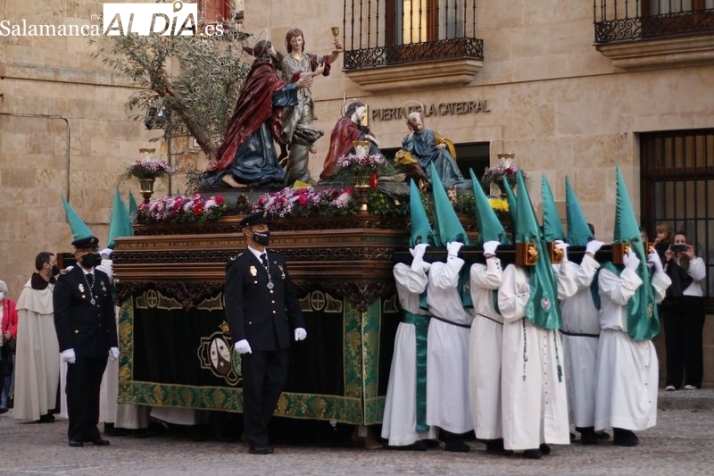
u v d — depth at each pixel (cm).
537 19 2089
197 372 1302
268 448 1205
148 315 1351
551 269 1175
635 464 1099
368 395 1191
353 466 1088
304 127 1390
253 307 1191
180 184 2556
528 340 1158
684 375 1816
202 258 1295
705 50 1916
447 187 1492
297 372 1237
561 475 1021
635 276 1215
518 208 1156
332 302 1215
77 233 1386
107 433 1415
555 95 2072
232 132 1359
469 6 2159
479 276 1155
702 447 1238
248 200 1298
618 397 1232
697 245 1962
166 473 1058
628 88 2003
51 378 1652
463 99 2161
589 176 2038
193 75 1953
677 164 1986
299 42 1398
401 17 2225
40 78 2547
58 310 1290
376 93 2239
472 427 1198
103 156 2598
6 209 2517
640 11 1984
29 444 1333
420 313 1207
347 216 1209
